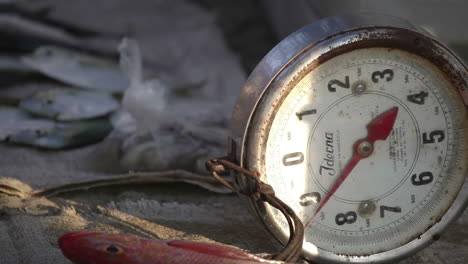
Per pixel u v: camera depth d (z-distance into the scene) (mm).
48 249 1160
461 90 1139
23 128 1495
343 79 1126
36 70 1658
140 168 1404
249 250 1197
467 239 1237
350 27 1117
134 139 1455
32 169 1389
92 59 1743
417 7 1544
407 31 1117
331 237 1151
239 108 1130
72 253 1058
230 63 1874
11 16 1781
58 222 1222
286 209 1109
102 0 1981
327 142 1136
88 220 1244
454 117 1150
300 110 1122
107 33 1889
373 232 1160
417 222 1167
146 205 1288
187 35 1957
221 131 1480
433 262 1187
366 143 1141
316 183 1140
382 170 1150
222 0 2314
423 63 1132
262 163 1121
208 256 1067
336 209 1148
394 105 1140
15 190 1285
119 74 1685
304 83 1116
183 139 1457
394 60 1129
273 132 1119
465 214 1293
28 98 1572
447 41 1561
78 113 1529
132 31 1918
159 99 1514
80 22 1879
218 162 1124
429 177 1161
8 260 1146
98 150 1468
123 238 1068
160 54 1837
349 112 1134
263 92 1111
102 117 1544
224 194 1340
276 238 1146
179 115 1554
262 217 1134
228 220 1267
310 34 1123
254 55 2002
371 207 1154
